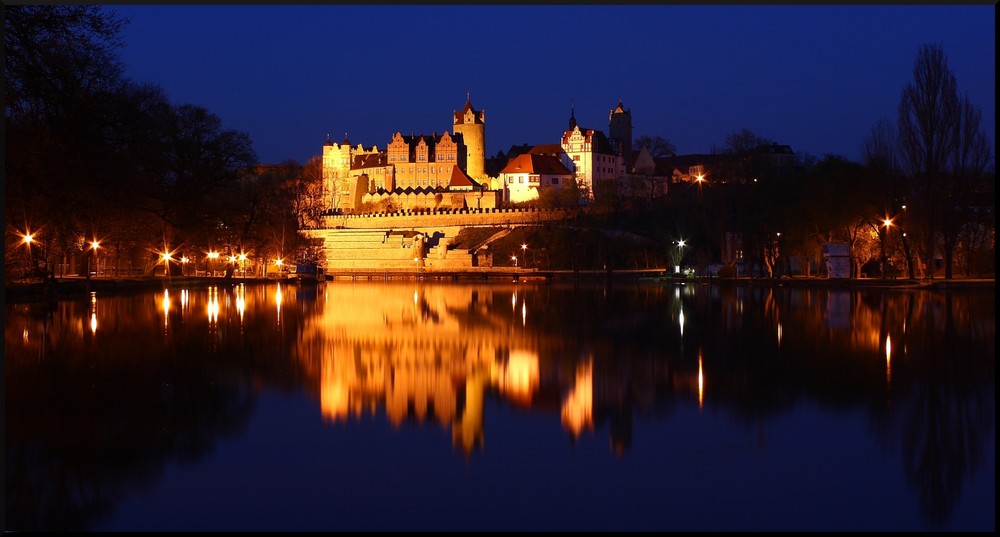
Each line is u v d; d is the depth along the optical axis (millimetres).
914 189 105875
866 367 38625
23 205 68062
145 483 21531
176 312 69750
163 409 29703
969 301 79875
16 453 24031
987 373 36719
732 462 23188
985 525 18516
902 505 19750
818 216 118562
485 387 34406
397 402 31297
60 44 51062
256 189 144375
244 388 33812
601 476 22047
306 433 26438
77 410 29359
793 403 30703
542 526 18641
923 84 103812
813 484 21281
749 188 142250
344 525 18734
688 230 165875
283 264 169125
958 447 24422
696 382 35281
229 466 22906
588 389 33969
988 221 111750
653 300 90500
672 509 19609
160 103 110125
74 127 60812
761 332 54219
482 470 22578
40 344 46719
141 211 104062
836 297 88438
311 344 48969
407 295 107188
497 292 115875
